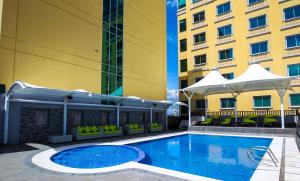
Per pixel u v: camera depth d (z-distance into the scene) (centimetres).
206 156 1198
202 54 3309
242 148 1457
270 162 891
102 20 2044
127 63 2320
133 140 1560
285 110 2509
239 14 3011
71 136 1494
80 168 789
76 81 1747
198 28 3394
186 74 3531
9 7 1356
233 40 3022
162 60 2905
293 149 1207
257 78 1939
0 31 1309
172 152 1318
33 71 1457
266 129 1970
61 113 1579
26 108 1394
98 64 1966
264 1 2816
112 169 745
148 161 1077
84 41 1845
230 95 2947
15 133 1332
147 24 2678
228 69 3036
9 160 879
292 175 705
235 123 2338
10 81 1335
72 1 1761
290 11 2630
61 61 1642
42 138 1459
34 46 1473
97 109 1859
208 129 2303
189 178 645
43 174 685
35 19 1489
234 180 753
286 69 2584
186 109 3412
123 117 2166
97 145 1324
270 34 2734
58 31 1636
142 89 2506
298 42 2544
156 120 2648
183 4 3753
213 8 3269
